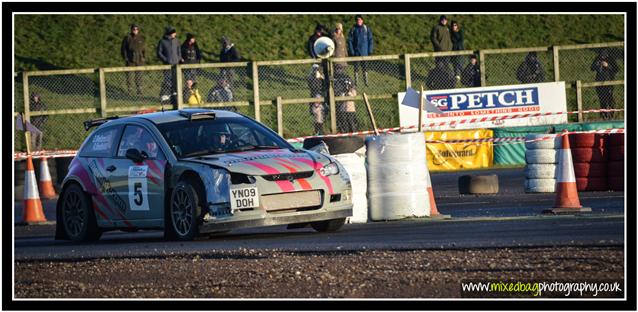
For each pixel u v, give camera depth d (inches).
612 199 1272.1
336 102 2063.2
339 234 986.1
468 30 3368.6
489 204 1318.9
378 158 1112.8
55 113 2047.2
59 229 1114.1
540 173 1469.0
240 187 938.7
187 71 2079.2
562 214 1096.8
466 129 2087.8
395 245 852.0
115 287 723.4
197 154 1007.0
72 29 3277.6
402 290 650.2
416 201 1111.6
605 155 1422.2
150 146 1031.6
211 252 870.4
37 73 2041.1
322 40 2069.4
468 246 818.2
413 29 3334.2
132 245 990.4
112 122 1100.5
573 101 2406.5
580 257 738.2
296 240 944.9
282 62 2084.2
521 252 772.0
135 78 2341.3
